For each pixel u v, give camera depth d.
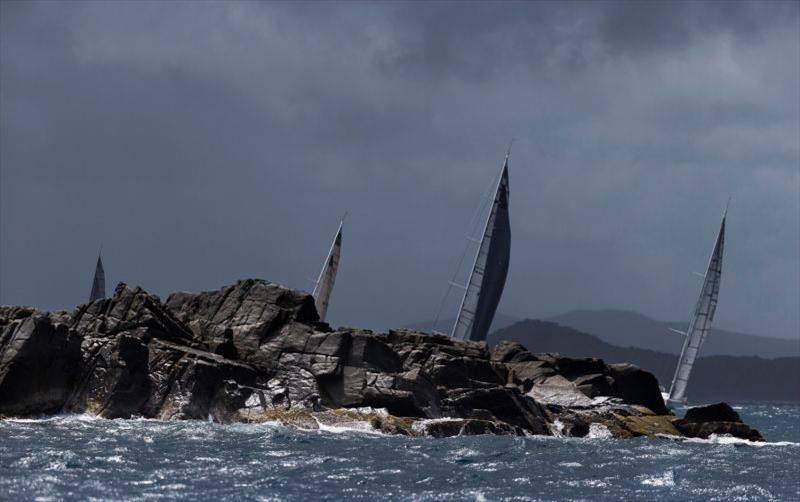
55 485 155.12
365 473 179.38
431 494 165.00
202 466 176.75
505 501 162.88
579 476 189.50
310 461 187.50
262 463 182.62
